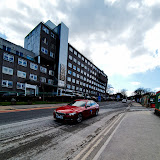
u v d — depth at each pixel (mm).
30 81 22109
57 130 4230
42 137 3479
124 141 3285
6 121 5227
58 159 2312
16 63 21266
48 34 28750
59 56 29891
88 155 2479
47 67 28297
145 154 2525
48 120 5738
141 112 10367
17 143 2990
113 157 2387
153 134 3930
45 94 22703
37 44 26547
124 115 8500
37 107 10984
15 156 2363
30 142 3088
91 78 52062
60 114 5176
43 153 2535
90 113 6812
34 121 5430
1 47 20828
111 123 5793
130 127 4895
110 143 3141
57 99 19469
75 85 38438
